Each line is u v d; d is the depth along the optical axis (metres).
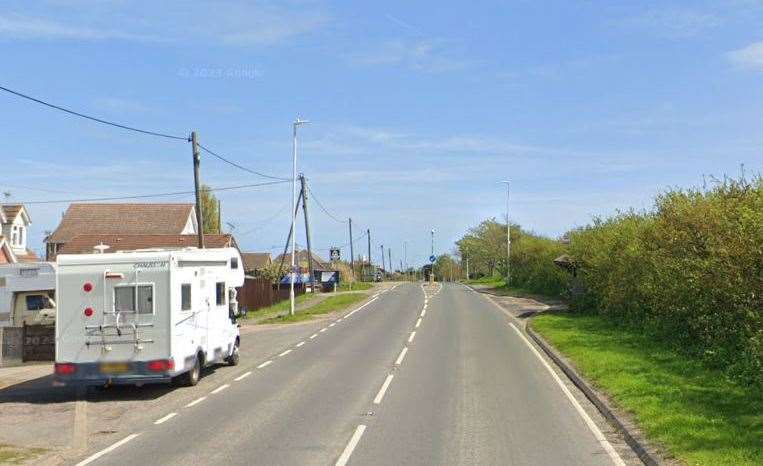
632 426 10.70
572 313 32.47
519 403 13.41
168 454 9.87
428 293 58.78
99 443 10.82
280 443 10.37
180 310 15.65
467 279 101.12
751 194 16.19
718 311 15.97
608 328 25.22
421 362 19.53
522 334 26.62
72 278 15.19
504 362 19.27
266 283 48.62
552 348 21.06
